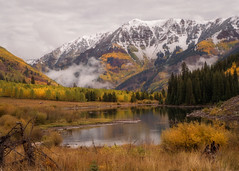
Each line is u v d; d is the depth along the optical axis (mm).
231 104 48312
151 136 35406
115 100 180375
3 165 5141
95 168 5543
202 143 11000
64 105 135000
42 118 51688
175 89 139125
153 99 197750
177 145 11312
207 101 117312
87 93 180625
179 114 72000
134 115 76625
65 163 5965
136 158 7465
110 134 40188
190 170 5508
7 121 29406
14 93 152750
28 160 5414
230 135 12977
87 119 61875
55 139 23625
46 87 197625
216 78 113812
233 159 7449
